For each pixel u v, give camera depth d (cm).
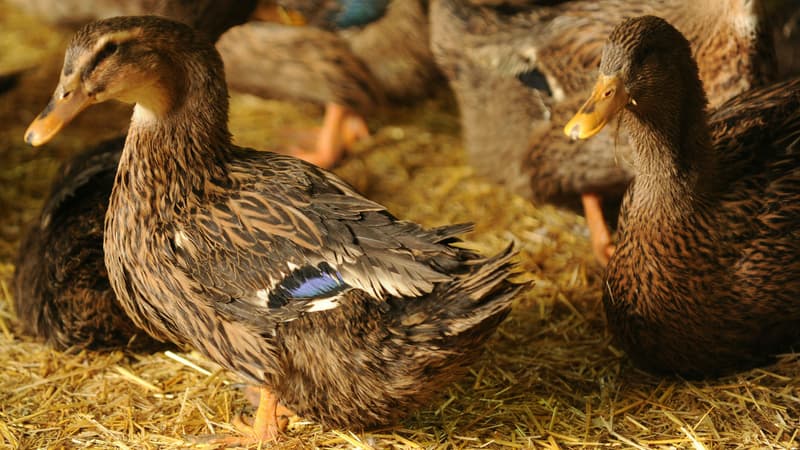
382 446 436
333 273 393
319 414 416
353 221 402
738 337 453
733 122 482
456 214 650
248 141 738
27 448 445
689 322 450
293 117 774
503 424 451
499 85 605
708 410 448
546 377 489
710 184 441
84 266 486
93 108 777
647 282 450
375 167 704
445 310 387
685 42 430
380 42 661
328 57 657
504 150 617
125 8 688
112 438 452
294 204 405
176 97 408
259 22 642
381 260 388
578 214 610
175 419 464
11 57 834
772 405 446
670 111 427
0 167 694
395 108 711
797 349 473
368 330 392
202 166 412
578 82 566
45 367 502
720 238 437
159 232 409
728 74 525
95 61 391
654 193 440
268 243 400
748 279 439
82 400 479
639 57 416
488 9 625
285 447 438
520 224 636
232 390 484
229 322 405
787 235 439
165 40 400
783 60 652
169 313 417
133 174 413
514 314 542
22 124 750
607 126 539
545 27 589
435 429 446
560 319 539
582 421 452
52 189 543
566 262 593
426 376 402
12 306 550
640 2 560
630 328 467
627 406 458
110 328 495
